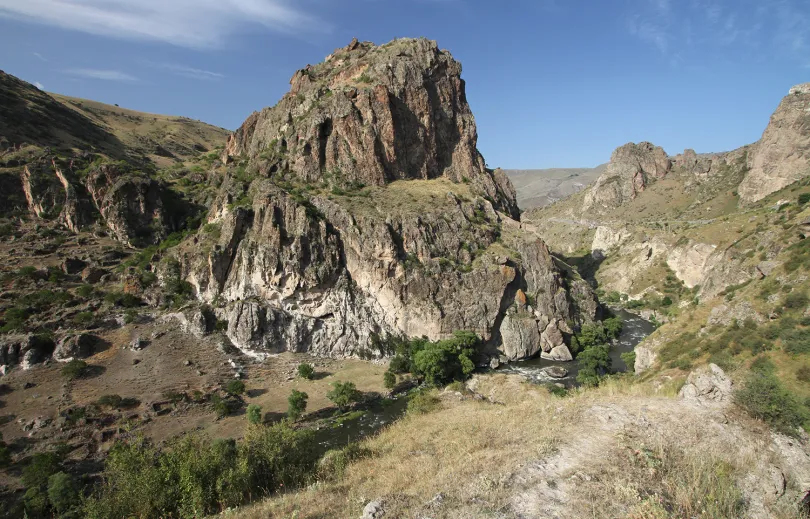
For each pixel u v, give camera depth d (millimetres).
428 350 67562
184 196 98688
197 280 75375
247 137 116688
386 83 106938
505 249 88625
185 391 56500
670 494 14758
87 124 140875
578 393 31500
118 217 84625
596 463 17047
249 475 23406
